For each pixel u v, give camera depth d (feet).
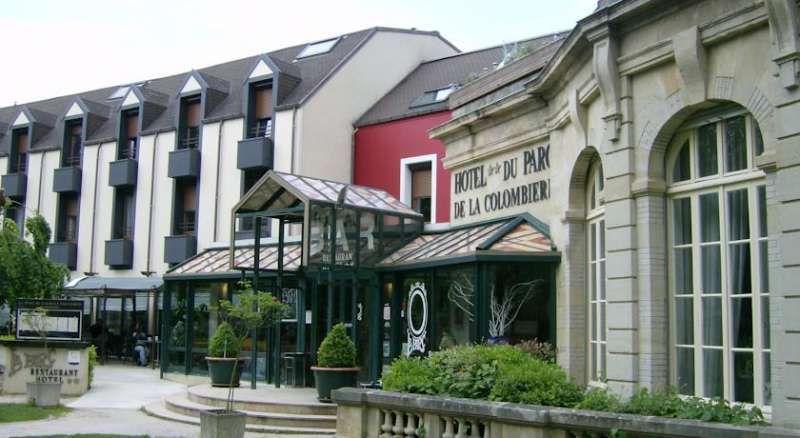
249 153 102.37
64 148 125.80
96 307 112.37
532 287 52.11
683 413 26.27
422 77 110.32
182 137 112.27
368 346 63.05
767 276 34.30
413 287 60.08
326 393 51.42
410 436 33.58
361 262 61.82
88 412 57.11
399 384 35.60
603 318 47.19
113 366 96.94
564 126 51.29
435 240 62.49
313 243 58.18
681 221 39.37
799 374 30.30
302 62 114.01
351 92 106.01
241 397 54.70
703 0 36.24
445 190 94.53
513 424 29.27
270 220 99.45
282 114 101.91
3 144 135.64
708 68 36.35
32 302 67.67
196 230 108.06
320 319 66.59
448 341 55.26
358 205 61.72
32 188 128.36
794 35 31.30
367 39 108.88
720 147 37.06
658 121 39.19
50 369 67.00
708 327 37.37
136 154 117.50
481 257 51.44
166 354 80.79
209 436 40.06
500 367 33.86
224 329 64.95
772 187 32.58
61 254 121.39
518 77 57.00
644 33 39.99
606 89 41.91
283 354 67.26
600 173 48.06
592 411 27.43
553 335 51.21
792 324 30.68
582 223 50.26
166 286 81.35
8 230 86.02
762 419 25.98
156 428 49.60
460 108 64.03
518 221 55.88
